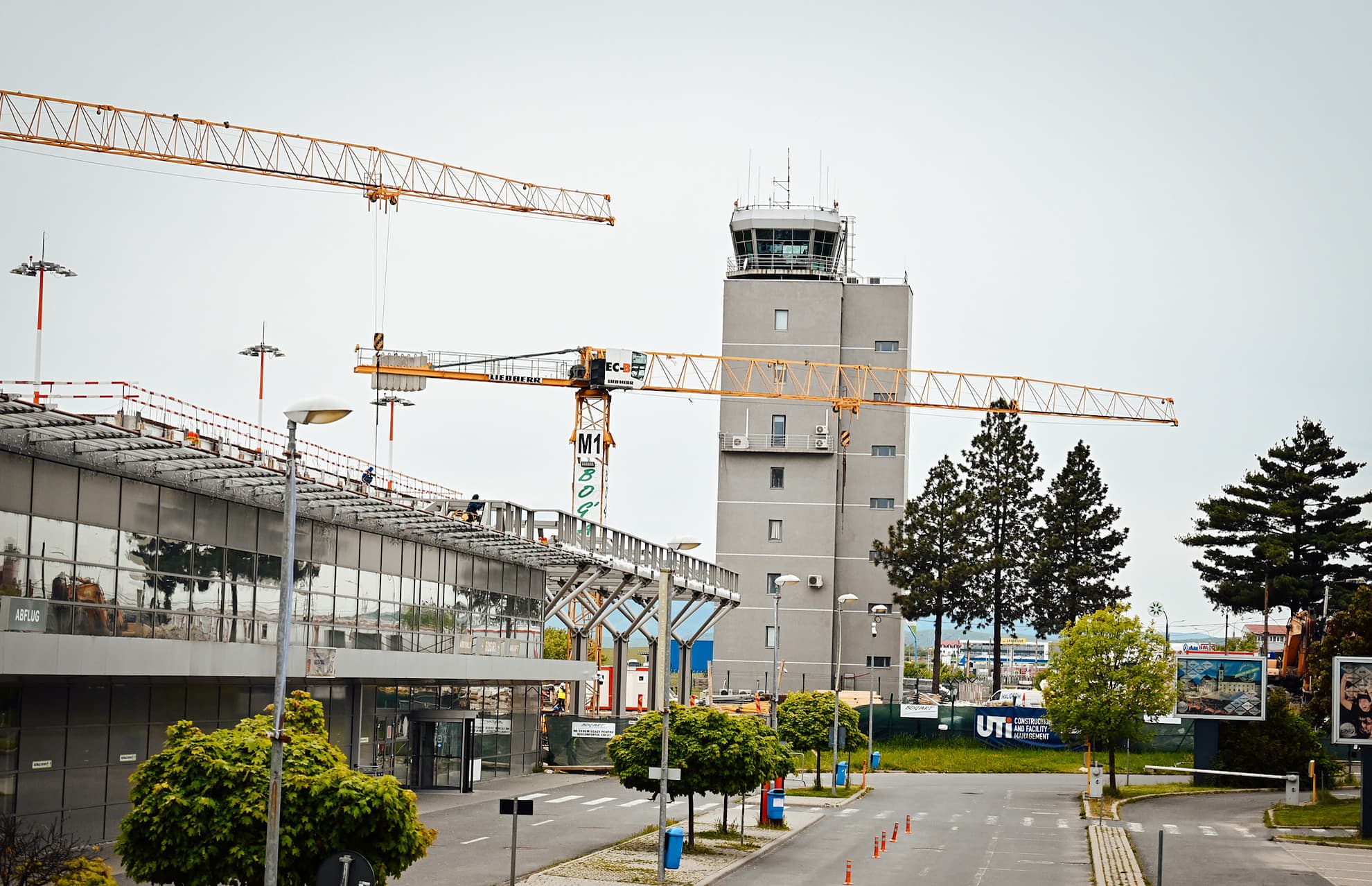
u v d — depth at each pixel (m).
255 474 39.69
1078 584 113.19
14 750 33.62
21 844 22.19
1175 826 54.31
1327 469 98.62
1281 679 86.38
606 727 70.88
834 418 122.69
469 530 54.22
